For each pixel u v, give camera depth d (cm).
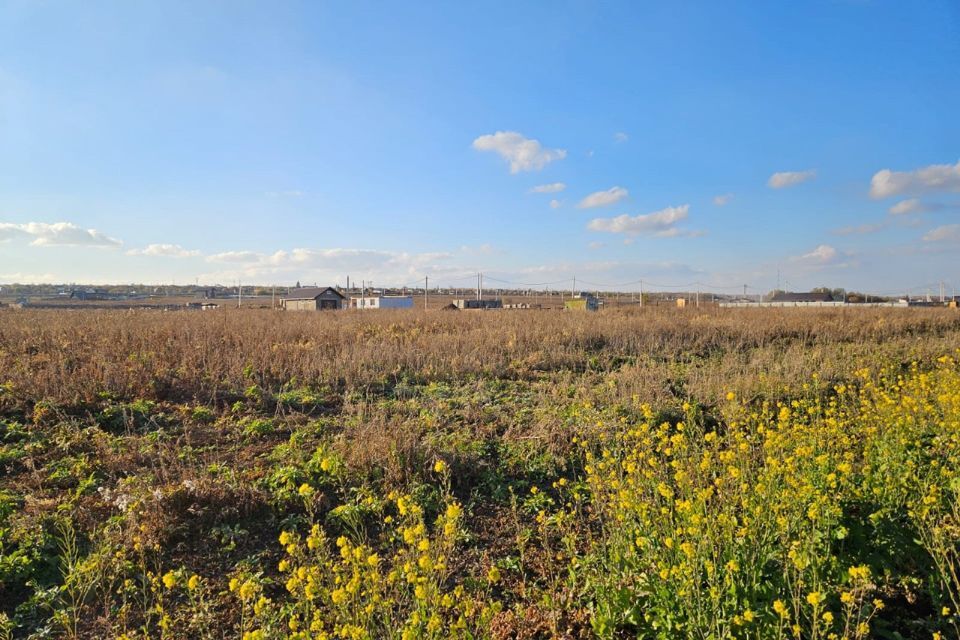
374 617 338
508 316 2464
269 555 445
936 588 363
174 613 373
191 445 652
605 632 331
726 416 709
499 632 356
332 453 597
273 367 965
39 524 447
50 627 355
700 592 316
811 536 359
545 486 582
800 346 1441
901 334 1975
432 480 559
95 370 841
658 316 2416
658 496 413
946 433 550
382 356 1109
